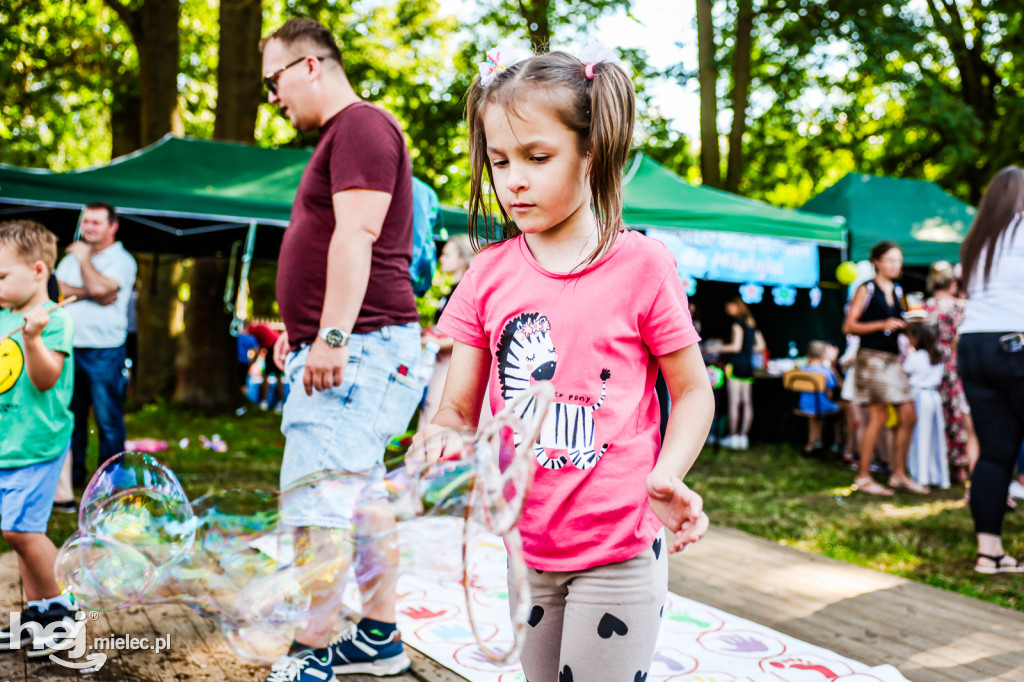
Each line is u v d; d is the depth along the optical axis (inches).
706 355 321.4
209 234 308.7
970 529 172.6
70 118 475.5
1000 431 132.8
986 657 93.4
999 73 539.5
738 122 441.1
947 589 128.1
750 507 194.4
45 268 93.8
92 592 67.0
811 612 108.8
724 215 278.4
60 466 92.2
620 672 49.8
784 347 354.6
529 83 50.0
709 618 104.3
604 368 51.7
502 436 52.6
